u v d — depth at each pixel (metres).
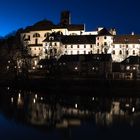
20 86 154.12
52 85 147.25
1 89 146.50
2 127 64.38
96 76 160.75
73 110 88.94
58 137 57.41
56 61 185.50
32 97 117.38
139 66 169.25
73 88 139.38
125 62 172.75
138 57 175.50
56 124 68.50
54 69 174.88
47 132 61.31
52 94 127.19
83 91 133.12
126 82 139.00
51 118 75.56
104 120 73.69
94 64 171.50
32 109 88.69
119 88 135.38
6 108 89.19
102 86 139.12
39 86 149.12
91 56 177.88
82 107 95.00
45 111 85.81
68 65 175.62
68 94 127.31
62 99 112.81
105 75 162.75
